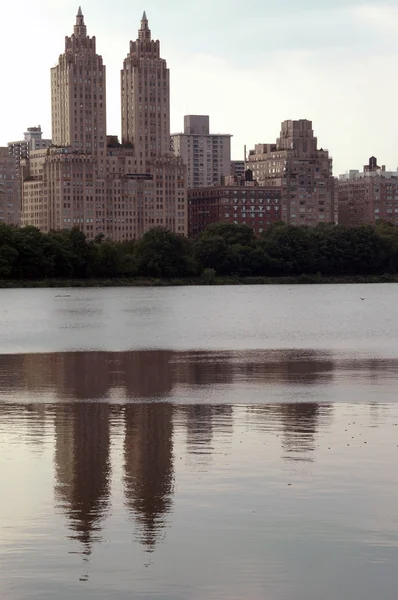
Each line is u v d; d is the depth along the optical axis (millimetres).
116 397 64125
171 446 47062
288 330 136750
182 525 34906
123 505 37125
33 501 37688
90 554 32281
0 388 69000
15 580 30344
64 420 54594
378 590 29672
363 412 57094
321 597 29219
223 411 57750
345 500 37562
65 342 116125
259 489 39125
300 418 55000
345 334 127625
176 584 30062
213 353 98438
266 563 31562
